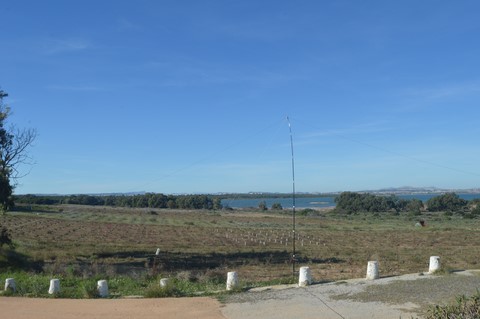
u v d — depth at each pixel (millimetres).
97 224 84750
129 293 15953
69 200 168500
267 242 57250
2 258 27266
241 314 11578
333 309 11664
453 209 140000
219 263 33094
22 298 14867
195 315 11617
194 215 127188
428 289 13414
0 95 32656
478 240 57375
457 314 7586
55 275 21125
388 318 10523
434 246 50250
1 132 32062
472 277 15352
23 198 154250
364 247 49750
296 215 134750
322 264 32531
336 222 105625
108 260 34312
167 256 37969
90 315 11844
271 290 14844
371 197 148250
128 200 167750
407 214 131500
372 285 14586
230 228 83500
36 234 60719
